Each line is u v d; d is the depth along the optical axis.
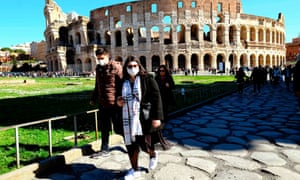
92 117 10.03
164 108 6.05
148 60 62.34
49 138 5.10
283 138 6.44
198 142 6.38
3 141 6.66
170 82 6.37
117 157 5.51
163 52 61.06
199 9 60.50
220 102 13.61
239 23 63.91
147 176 4.47
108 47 66.62
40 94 20.31
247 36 65.56
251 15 65.88
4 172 4.54
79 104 13.90
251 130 7.36
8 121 9.31
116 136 6.59
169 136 7.02
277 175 4.32
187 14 60.22
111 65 5.18
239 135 6.88
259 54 67.25
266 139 6.42
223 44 62.22
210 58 63.03
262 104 12.41
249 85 24.66
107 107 5.27
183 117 9.57
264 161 4.96
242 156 5.29
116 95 4.51
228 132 7.23
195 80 32.62
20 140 6.71
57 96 18.48
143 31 75.62
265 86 23.94
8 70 92.38
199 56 60.66
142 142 4.48
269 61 70.25
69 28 73.06
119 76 5.14
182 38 66.56
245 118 9.09
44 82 38.00
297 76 6.12
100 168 4.94
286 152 5.43
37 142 6.51
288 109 10.69
